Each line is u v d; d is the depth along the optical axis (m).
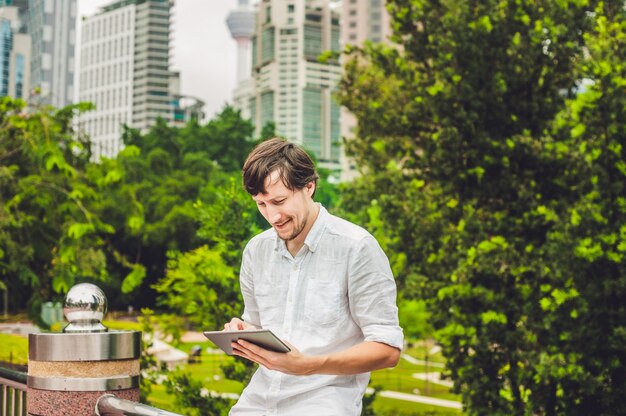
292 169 2.03
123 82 198.50
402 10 7.70
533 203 6.34
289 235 2.09
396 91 10.91
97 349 2.44
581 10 6.80
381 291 2.08
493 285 6.45
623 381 5.42
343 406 2.09
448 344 6.41
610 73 5.32
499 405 6.29
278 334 2.18
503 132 6.84
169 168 51.81
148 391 6.99
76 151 10.42
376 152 11.15
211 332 1.98
